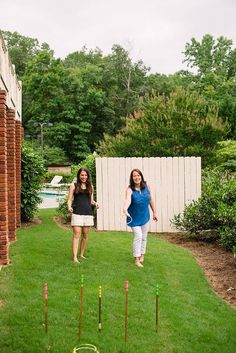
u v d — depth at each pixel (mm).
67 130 53406
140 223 9062
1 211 8602
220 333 6090
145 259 9562
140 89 61156
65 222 15078
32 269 8391
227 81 60719
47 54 59812
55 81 56844
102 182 13906
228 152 21000
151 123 19734
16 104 13609
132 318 6328
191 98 20656
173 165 13688
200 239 12336
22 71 77688
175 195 13695
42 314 6176
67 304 6586
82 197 9133
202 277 8562
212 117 19812
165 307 6809
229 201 11734
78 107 55062
